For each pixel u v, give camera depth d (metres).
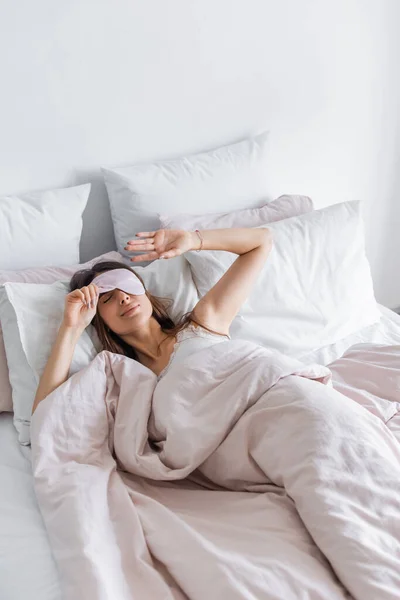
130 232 2.11
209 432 1.46
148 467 1.48
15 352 1.76
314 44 2.36
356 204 2.18
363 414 1.44
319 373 1.58
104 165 2.16
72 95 2.04
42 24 1.95
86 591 1.18
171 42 2.13
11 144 2.01
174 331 1.82
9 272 1.90
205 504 1.42
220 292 1.83
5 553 1.35
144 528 1.33
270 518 1.30
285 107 2.39
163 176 2.13
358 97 2.51
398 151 2.67
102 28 2.02
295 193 2.54
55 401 1.58
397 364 1.72
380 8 2.42
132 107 2.14
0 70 1.93
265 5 2.23
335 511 1.22
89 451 1.55
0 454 1.66
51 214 2.00
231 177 2.21
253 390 1.50
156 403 1.58
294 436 1.36
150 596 1.21
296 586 1.14
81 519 1.33
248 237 1.86
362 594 1.12
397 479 1.30
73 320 1.68
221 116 2.29
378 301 2.93
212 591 1.14
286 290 1.98
